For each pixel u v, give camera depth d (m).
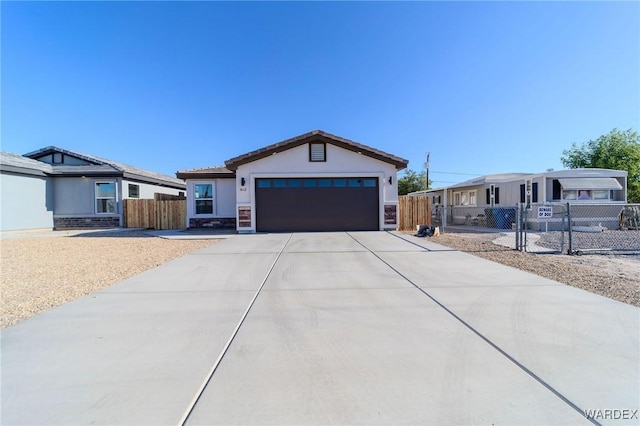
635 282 5.49
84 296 4.85
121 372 2.71
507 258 7.88
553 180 16.06
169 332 3.50
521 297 4.61
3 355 3.01
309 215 14.18
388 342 3.22
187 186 16.75
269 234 13.15
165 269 6.67
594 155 29.03
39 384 2.54
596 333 3.37
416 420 2.11
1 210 15.15
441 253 8.41
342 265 6.96
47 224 17.25
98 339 3.33
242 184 14.00
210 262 7.39
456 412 2.19
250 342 3.25
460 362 2.82
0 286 5.52
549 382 2.51
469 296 4.68
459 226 19.64
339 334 3.42
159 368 2.77
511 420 2.11
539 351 3.00
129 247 10.36
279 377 2.62
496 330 3.47
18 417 2.17
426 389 2.44
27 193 16.25
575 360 2.83
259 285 5.40
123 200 18.09
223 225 16.77
